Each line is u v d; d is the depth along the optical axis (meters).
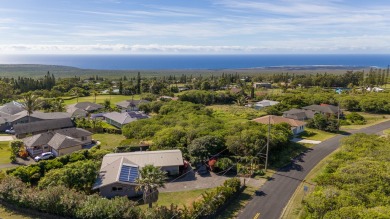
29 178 41.69
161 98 118.75
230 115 93.25
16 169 42.88
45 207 32.91
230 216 33.81
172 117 76.69
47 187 36.25
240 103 119.81
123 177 39.53
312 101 108.06
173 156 47.59
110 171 41.66
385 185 25.38
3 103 109.88
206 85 156.88
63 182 37.94
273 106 99.50
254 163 48.94
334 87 166.62
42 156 54.06
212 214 33.41
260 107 108.75
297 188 41.19
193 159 48.25
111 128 76.88
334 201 23.89
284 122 67.56
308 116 84.19
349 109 100.94
